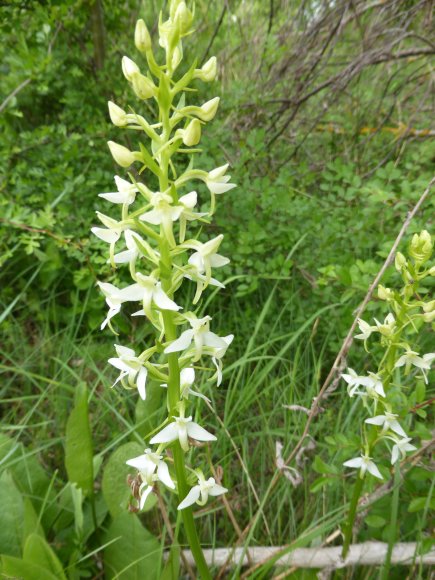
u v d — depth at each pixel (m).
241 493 0.30
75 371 0.37
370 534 0.27
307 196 0.43
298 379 0.34
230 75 0.62
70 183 0.40
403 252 0.34
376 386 0.23
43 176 0.42
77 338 0.41
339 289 0.36
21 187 0.42
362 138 0.55
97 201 0.41
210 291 0.40
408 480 0.26
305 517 0.28
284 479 0.29
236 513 0.29
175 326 0.19
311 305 0.38
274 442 0.32
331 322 0.36
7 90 0.46
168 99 0.17
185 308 0.38
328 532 0.28
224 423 0.30
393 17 0.49
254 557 0.26
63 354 0.37
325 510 0.28
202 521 0.29
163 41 0.17
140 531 0.24
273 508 0.29
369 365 0.35
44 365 0.37
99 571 0.27
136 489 0.22
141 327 0.40
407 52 0.49
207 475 0.29
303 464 0.27
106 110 0.48
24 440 0.33
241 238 0.37
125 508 0.26
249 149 0.47
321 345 0.37
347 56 0.59
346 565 0.25
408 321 0.22
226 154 0.46
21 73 0.44
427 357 0.22
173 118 0.17
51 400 0.33
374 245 0.38
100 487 0.31
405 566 0.26
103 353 0.37
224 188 0.18
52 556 0.22
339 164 0.40
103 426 0.33
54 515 0.26
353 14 0.54
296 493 0.30
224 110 0.52
